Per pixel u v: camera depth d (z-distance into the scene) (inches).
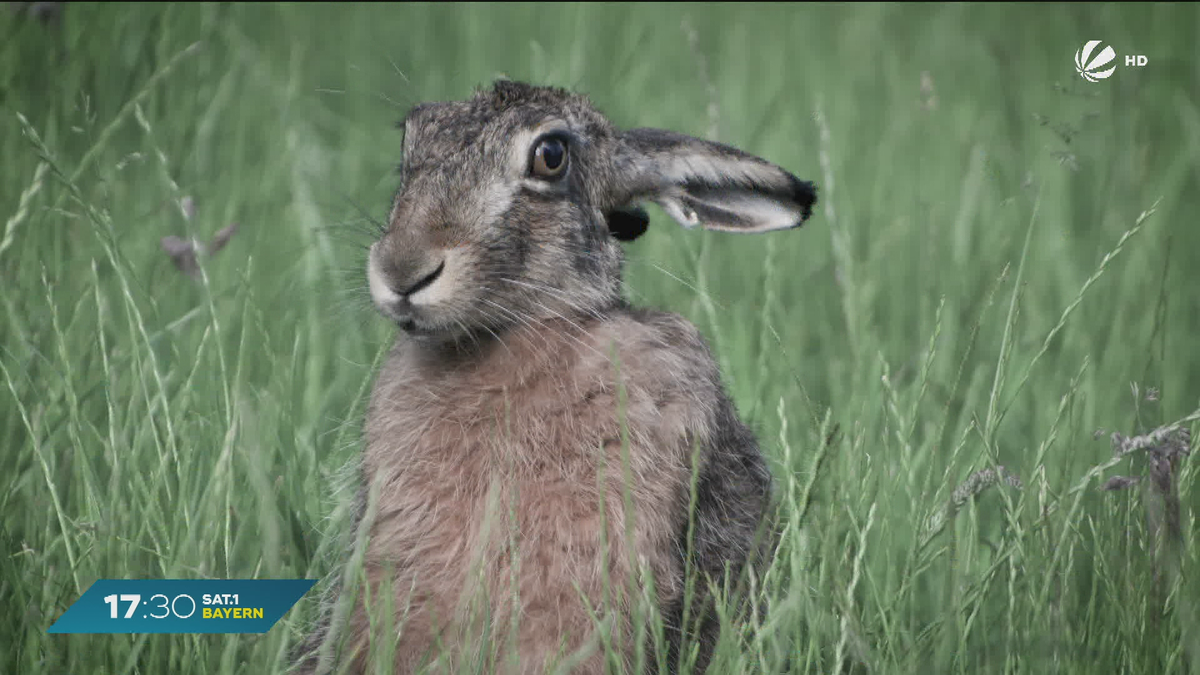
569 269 348.8
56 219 483.8
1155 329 411.2
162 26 619.5
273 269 536.1
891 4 1019.9
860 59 924.6
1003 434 480.1
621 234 387.9
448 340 347.3
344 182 649.6
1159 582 322.3
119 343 446.0
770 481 386.6
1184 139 783.7
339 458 401.7
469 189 336.5
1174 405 490.3
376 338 478.9
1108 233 655.8
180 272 499.5
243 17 794.2
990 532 437.1
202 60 665.6
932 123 789.2
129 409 371.2
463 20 833.5
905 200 701.3
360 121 759.1
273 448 379.6
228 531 332.2
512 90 363.9
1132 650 318.3
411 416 350.3
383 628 327.9
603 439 330.3
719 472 349.1
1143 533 340.2
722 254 604.7
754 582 325.1
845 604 306.5
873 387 462.9
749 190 385.7
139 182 580.1
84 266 478.3
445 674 302.0
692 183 387.9
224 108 668.1
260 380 446.3
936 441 355.9
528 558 327.6
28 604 314.3
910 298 607.5
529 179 343.9
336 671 313.0
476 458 339.0
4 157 535.2
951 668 324.5
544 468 331.6
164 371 450.0
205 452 374.3
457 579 333.4
